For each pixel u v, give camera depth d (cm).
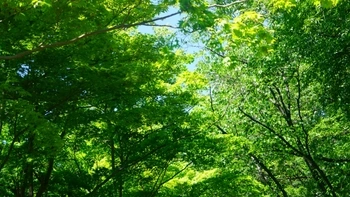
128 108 877
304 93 1561
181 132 998
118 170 952
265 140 1569
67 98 778
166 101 949
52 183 974
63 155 1041
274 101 1689
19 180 948
